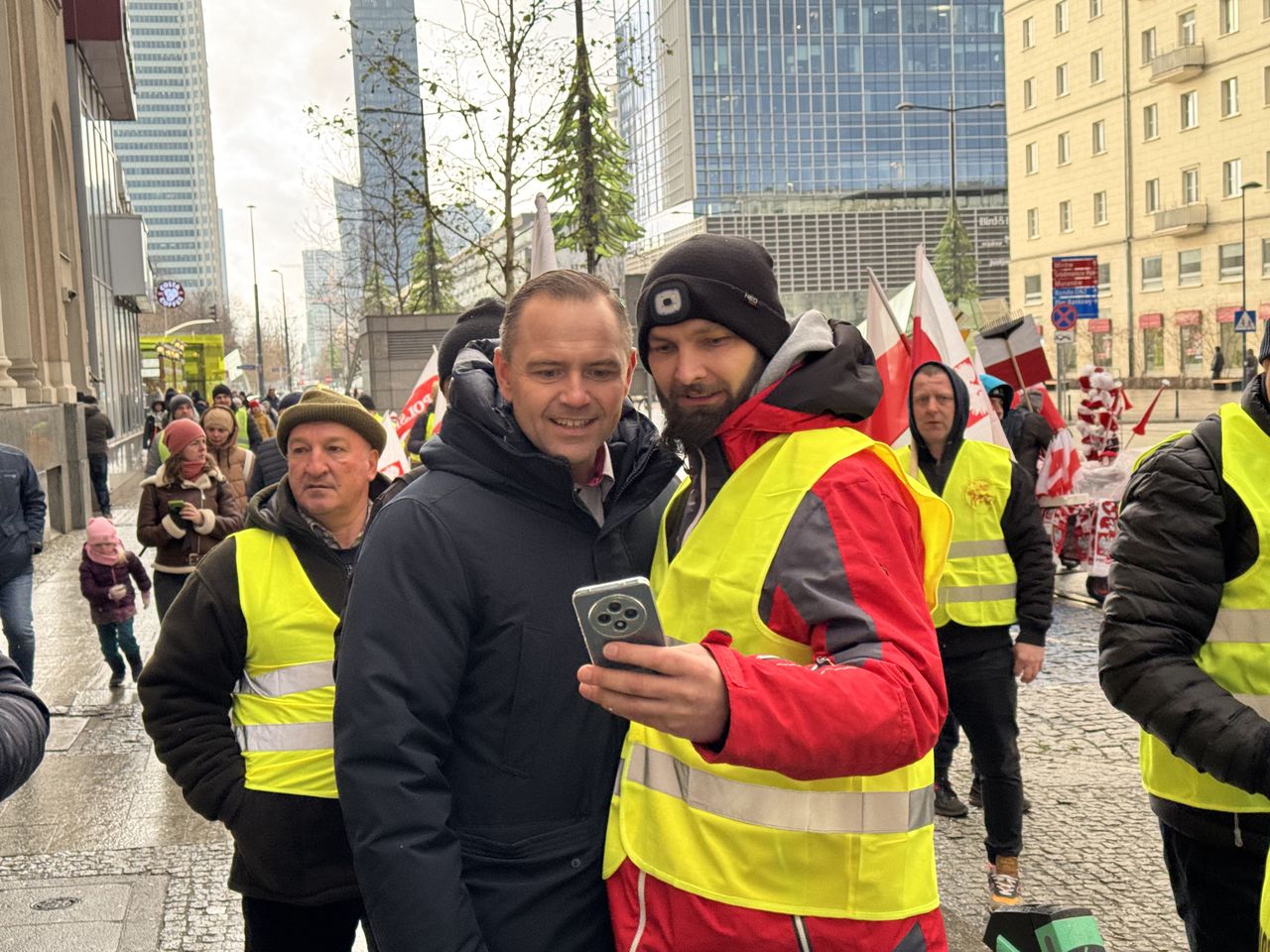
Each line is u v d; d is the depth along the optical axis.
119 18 28.22
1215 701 2.50
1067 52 59.53
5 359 18.02
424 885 1.86
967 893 4.69
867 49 86.06
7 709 1.85
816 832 1.86
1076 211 60.25
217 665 3.02
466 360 2.23
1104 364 59.03
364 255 30.59
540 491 2.07
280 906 3.00
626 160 14.41
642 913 1.95
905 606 1.79
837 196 85.94
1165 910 4.42
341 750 1.93
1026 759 6.24
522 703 2.02
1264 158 48.78
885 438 4.21
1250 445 2.63
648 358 2.10
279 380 106.75
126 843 5.41
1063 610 10.24
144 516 7.32
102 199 32.50
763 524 1.89
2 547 7.11
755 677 1.60
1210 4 50.50
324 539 3.10
